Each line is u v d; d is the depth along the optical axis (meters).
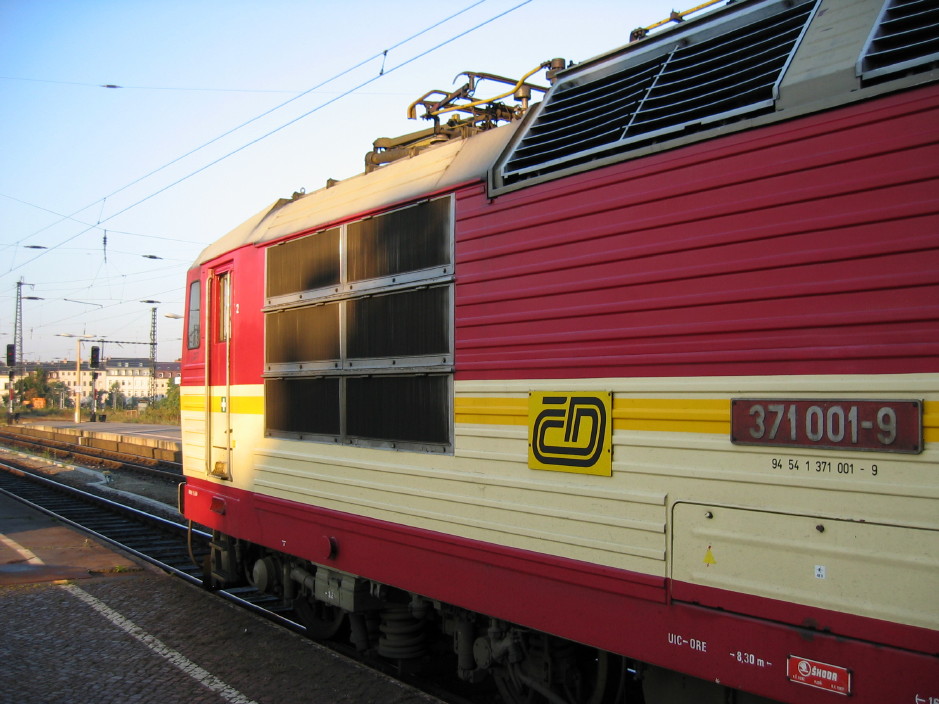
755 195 2.89
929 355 2.41
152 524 10.91
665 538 3.08
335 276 5.06
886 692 2.45
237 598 6.83
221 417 6.50
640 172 3.28
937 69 2.49
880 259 2.55
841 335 2.62
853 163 2.64
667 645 3.06
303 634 5.97
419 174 4.54
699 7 3.76
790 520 2.71
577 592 3.42
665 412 3.10
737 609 2.84
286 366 5.55
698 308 3.03
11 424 49.38
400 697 4.59
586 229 3.46
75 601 6.65
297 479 5.38
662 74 3.61
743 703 3.08
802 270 2.74
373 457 4.66
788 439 2.72
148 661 5.23
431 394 4.25
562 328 3.53
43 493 14.78
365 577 4.70
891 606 2.45
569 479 3.46
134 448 22.39
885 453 2.48
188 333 7.23
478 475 3.92
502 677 4.43
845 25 2.93
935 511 2.37
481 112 5.54
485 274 3.94
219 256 6.61
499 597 3.80
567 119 3.90
